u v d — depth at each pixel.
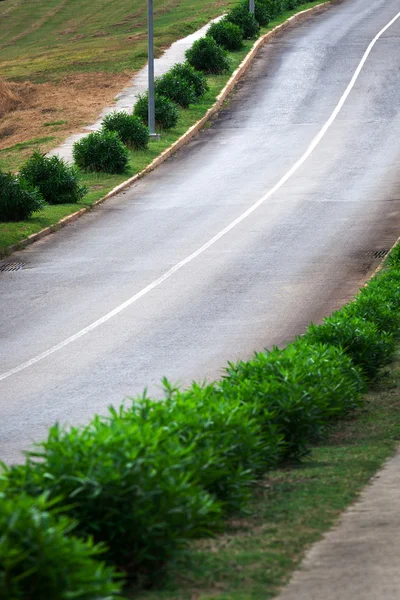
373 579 9.78
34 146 68.31
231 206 50.50
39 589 7.54
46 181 52.28
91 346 27.86
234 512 12.50
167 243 43.06
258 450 13.52
